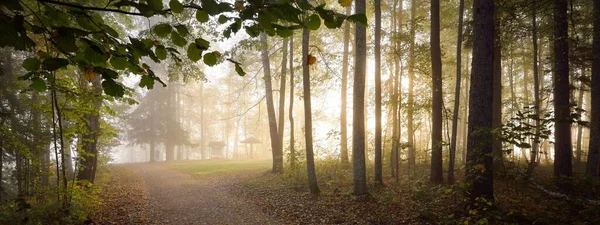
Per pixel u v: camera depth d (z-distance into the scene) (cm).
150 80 186
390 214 763
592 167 989
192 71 1311
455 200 746
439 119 1038
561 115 652
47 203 711
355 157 937
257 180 1408
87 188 943
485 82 689
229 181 1462
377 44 1055
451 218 675
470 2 1345
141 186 1414
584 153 1888
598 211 621
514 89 2541
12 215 609
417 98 1209
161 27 170
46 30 152
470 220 634
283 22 165
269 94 1636
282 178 1362
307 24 162
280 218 813
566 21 973
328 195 981
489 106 688
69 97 683
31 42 138
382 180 1074
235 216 855
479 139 688
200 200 1064
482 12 699
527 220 618
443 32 1912
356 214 787
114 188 1333
